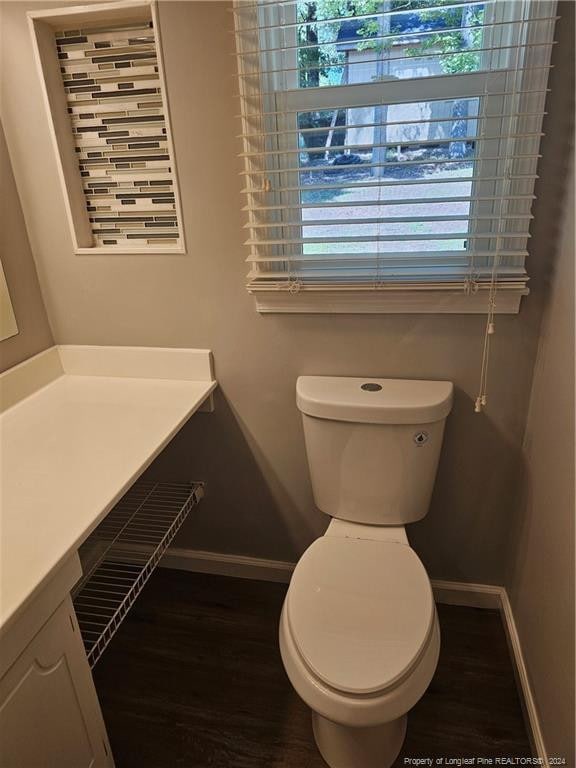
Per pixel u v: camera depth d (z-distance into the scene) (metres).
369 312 1.47
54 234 1.59
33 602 0.93
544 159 1.26
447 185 1.34
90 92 1.46
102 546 1.75
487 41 1.22
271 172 1.32
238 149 1.39
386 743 1.33
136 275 1.59
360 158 1.36
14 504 1.10
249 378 1.65
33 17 1.35
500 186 1.32
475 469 1.62
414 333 1.48
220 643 1.73
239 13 1.25
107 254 1.58
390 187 1.38
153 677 1.63
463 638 1.70
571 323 1.17
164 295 1.60
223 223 1.48
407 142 1.24
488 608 1.81
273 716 1.50
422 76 1.21
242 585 1.95
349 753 1.32
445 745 1.41
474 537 1.73
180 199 1.47
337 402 1.41
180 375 1.68
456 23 1.24
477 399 1.48
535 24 1.15
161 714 1.52
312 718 1.49
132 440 1.34
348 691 1.07
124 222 1.59
